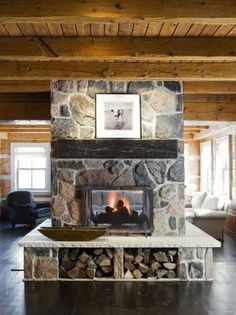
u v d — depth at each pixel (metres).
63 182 5.55
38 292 4.70
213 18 3.19
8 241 8.00
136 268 5.29
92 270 5.25
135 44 4.21
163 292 4.70
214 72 5.00
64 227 5.39
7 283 5.06
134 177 5.53
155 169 5.54
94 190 5.50
